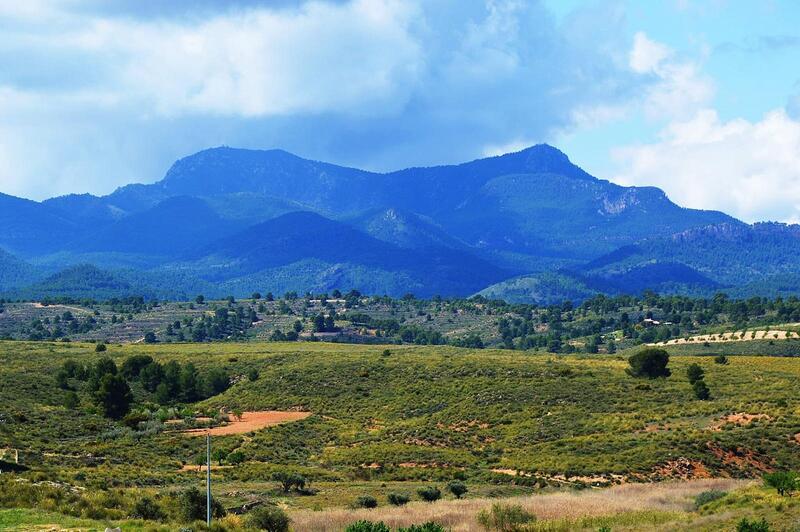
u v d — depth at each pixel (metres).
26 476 67.31
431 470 93.62
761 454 92.12
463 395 135.88
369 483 86.44
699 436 96.69
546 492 80.81
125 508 58.62
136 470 85.12
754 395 121.44
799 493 61.03
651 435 101.75
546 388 133.88
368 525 51.59
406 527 58.28
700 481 83.06
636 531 55.16
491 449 107.12
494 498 76.88
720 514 57.41
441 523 60.50
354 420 130.75
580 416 117.62
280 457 104.44
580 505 66.81
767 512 55.66
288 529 57.88
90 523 50.88
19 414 113.12
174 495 65.12
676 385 135.12
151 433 114.94
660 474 87.94
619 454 94.88
